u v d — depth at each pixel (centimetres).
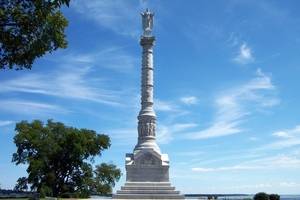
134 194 7556
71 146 10312
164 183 7762
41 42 3064
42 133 10325
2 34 2905
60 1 2883
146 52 8550
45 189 9656
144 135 8225
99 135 10850
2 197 10525
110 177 10838
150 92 8444
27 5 2986
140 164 7900
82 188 10444
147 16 8706
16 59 3033
